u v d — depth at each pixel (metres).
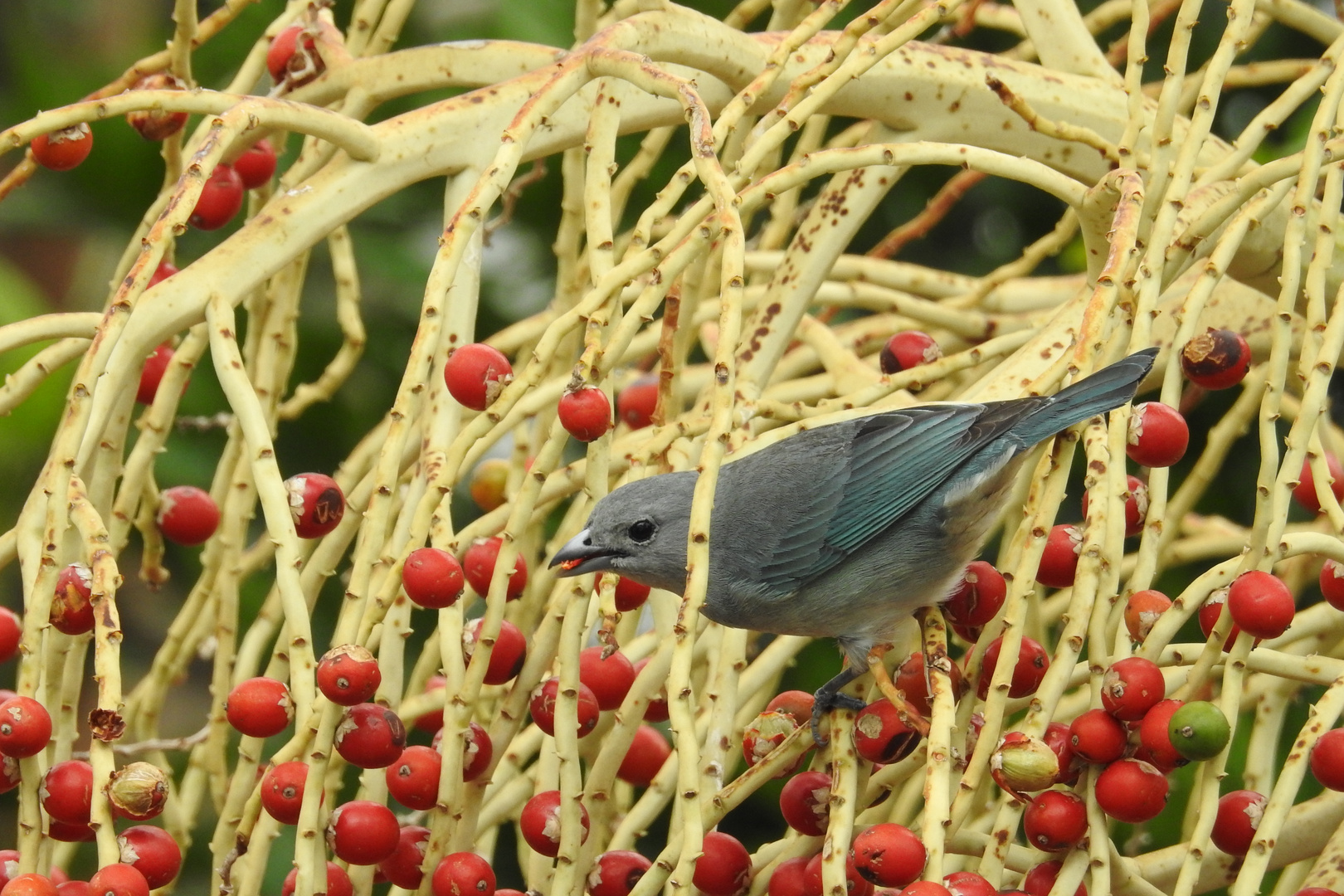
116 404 4.16
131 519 4.18
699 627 4.20
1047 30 4.29
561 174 5.15
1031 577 4.07
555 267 5.23
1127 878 4.08
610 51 4.12
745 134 4.26
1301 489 4.20
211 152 4.10
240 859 4.15
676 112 4.24
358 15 4.29
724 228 4.06
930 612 4.16
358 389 5.00
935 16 4.12
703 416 4.19
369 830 4.09
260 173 4.25
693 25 4.21
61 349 4.15
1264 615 4.06
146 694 4.25
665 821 4.79
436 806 4.10
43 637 4.07
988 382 4.20
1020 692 4.11
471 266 4.19
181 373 4.18
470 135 4.20
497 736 4.12
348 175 4.18
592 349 4.09
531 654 4.13
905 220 5.39
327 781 4.16
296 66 4.26
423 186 5.18
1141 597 4.10
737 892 4.11
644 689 4.12
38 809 4.06
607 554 4.17
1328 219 4.12
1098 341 4.10
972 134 4.26
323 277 5.00
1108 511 4.09
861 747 4.08
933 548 4.18
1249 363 4.14
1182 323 4.12
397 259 5.05
